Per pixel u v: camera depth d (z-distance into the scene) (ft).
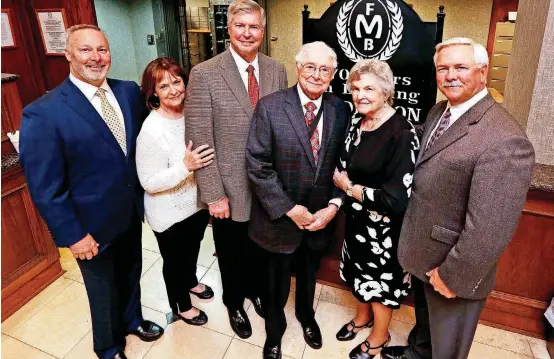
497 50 12.80
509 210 3.58
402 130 4.44
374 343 5.86
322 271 7.48
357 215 5.09
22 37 10.54
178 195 5.61
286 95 4.88
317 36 7.01
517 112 6.46
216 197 5.43
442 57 3.92
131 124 5.24
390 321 6.33
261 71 5.51
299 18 16.06
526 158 3.54
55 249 7.77
